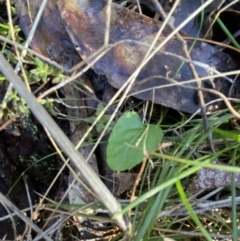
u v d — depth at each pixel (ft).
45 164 0.99
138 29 0.86
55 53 0.89
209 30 0.87
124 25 0.86
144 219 0.79
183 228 0.93
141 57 0.85
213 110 0.87
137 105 0.91
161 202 0.78
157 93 0.85
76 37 0.85
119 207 0.63
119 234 0.92
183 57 0.80
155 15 0.90
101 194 0.60
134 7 0.92
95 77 0.92
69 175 0.95
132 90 0.85
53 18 0.87
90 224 0.97
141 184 0.87
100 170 0.94
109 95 0.91
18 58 0.80
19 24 0.94
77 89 0.91
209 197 0.89
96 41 0.85
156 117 0.93
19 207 1.00
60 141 0.55
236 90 0.87
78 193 0.94
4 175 0.97
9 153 0.97
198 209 0.86
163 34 0.85
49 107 0.86
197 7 0.87
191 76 0.84
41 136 0.96
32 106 0.55
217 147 0.88
